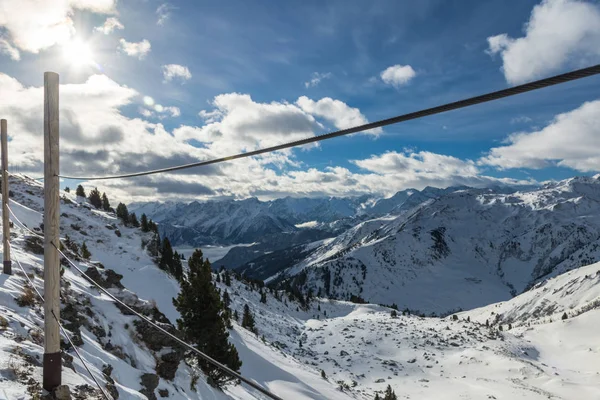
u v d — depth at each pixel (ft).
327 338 484.74
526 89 7.19
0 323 30.22
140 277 200.03
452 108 8.75
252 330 347.36
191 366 72.49
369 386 347.56
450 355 446.60
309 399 144.56
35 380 23.47
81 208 265.13
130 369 45.93
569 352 597.52
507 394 334.85
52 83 22.02
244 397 84.43
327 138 12.51
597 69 6.14
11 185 215.72
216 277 550.36
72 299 52.31
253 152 15.61
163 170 20.27
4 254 45.62
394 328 527.40
